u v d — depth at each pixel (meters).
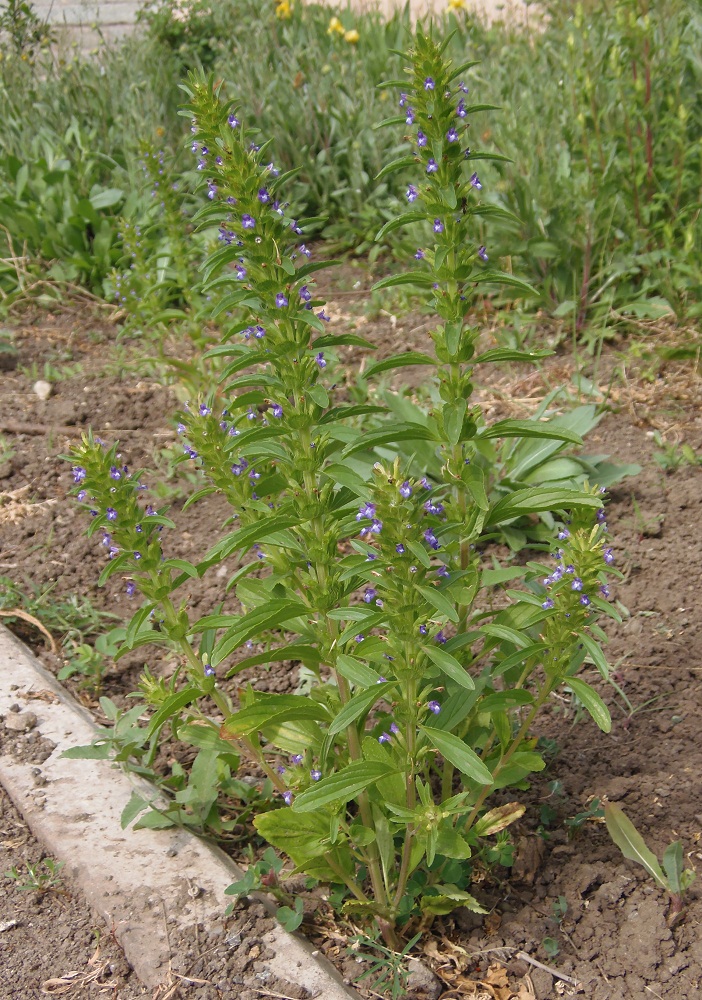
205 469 0.97
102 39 2.85
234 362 0.88
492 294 1.81
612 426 1.46
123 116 2.45
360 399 1.48
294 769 0.92
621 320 1.71
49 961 0.91
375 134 2.22
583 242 1.71
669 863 0.92
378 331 1.82
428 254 0.95
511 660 0.89
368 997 0.89
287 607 0.87
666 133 1.79
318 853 0.89
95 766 1.04
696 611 1.17
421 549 0.80
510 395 1.54
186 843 0.98
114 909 0.92
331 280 2.04
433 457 1.29
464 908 0.94
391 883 0.94
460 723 0.95
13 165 2.27
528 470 1.31
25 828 1.00
